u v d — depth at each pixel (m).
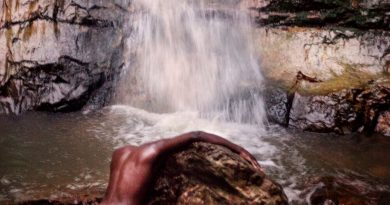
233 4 4.87
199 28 4.84
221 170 2.42
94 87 4.45
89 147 3.61
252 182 2.43
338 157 3.58
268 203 2.40
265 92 4.32
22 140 3.70
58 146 3.61
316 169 3.38
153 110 4.41
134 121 4.16
